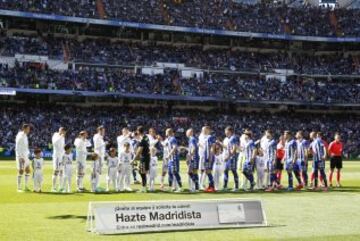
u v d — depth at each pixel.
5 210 19.45
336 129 82.75
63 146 25.91
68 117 71.00
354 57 90.88
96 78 74.81
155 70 80.12
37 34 76.69
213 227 16.25
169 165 26.56
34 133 65.81
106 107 76.50
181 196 24.23
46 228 15.92
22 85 69.12
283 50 91.12
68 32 78.75
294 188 29.02
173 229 15.77
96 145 26.58
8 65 71.19
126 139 26.92
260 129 79.44
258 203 17.16
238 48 88.94
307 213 19.78
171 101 80.25
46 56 73.56
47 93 70.62
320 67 88.31
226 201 16.72
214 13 86.81
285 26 88.94
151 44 83.75
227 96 80.38
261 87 83.81
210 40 87.25
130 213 15.54
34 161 25.61
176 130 74.38
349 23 91.31
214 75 83.31
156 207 15.84
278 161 28.84
